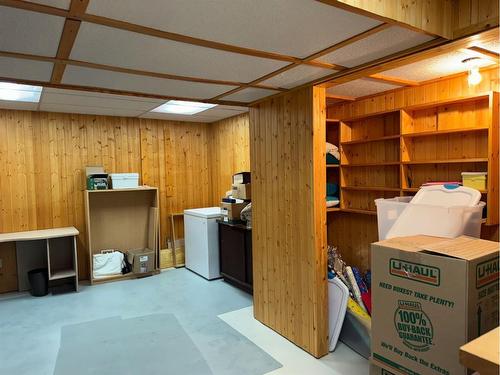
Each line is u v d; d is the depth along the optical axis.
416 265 1.71
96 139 5.15
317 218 2.80
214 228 4.92
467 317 1.52
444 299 1.60
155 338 3.19
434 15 1.83
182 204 5.91
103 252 5.22
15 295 4.45
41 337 3.26
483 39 1.88
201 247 5.03
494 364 0.88
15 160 4.59
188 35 1.80
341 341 3.05
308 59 2.20
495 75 2.68
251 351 2.93
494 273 1.64
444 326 1.60
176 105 4.49
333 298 3.00
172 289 4.55
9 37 1.78
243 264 4.36
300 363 2.74
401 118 3.20
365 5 1.56
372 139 3.46
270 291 3.34
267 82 2.73
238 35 1.81
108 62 2.19
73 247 4.62
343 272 3.25
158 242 5.34
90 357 2.88
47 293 4.46
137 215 5.53
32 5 1.44
